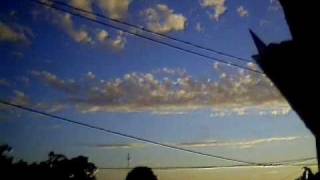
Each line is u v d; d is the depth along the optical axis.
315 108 9.95
